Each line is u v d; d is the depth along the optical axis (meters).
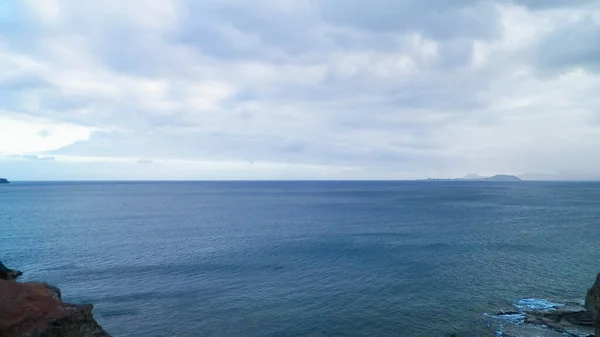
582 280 47.44
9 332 16.66
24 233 83.44
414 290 44.41
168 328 34.34
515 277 49.06
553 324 33.69
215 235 83.50
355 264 56.69
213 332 33.62
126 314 37.38
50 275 50.22
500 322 34.81
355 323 35.44
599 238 77.50
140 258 60.50
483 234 83.38
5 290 18.77
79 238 78.31
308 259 60.00
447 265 55.72
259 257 61.44
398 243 73.06
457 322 35.12
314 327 34.69
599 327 28.41
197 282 47.78
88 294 42.97
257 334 33.34
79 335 19.39
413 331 33.53
